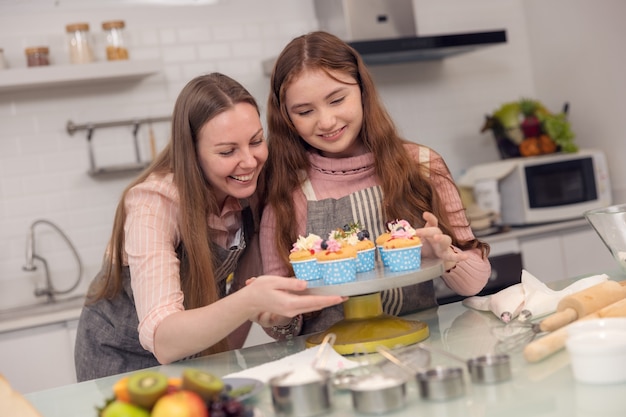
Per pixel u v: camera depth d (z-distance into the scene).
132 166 3.85
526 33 4.80
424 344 1.49
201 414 1.14
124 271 2.05
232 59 4.18
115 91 3.95
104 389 1.55
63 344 3.29
